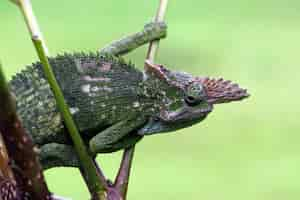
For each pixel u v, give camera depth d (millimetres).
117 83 1437
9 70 3809
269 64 4652
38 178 1335
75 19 5078
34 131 1424
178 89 1430
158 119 1434
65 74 1436
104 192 1396
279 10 5754
